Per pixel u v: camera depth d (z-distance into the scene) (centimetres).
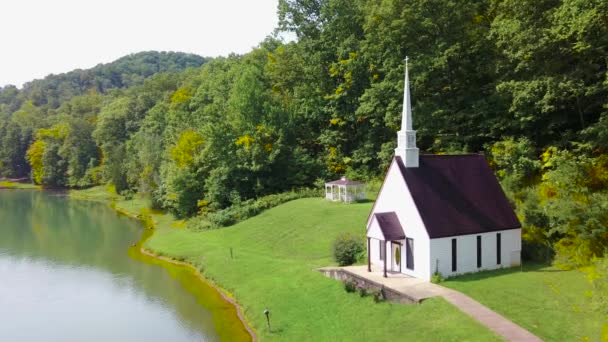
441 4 5138
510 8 4369
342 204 5838
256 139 7050
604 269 2617
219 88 8700
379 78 6656
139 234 7119
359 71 6788
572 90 3862
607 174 3528
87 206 10256
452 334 2402
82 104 18075
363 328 2819
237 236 5769
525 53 4125
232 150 7156
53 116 17688
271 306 3562
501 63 4719
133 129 13350
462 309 2631
